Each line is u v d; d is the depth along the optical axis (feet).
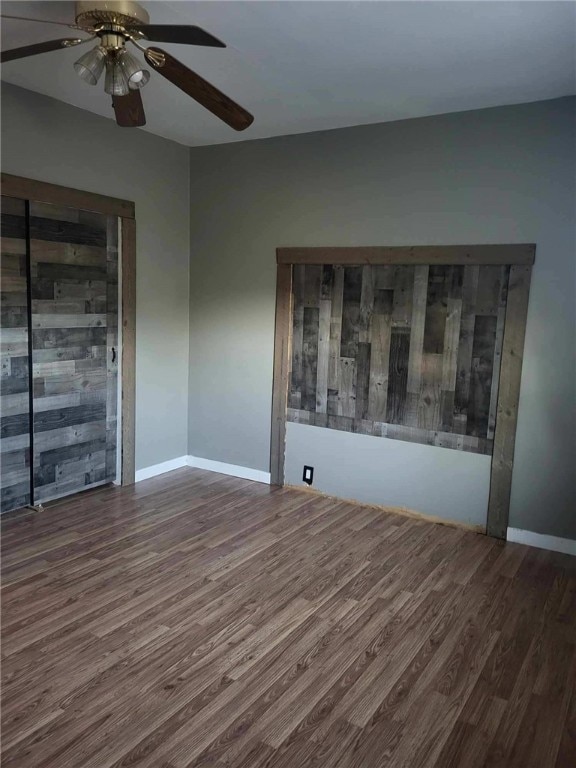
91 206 12.63
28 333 11.88
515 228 11.25
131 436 14.34
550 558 11.02
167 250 14.79
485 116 11.34
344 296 13.28
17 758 6.01
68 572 9.94
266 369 14.57
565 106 10.61
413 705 6.99
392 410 12.93
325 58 9.21
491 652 8.06
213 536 11.59
